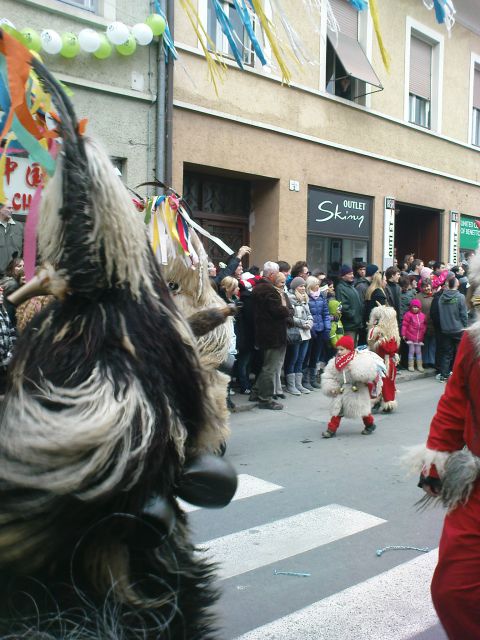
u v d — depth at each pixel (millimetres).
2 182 1804
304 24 12078
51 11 8562
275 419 7996
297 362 9555
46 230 1593
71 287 1576
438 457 2352
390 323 8539
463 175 17438
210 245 11859
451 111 16828
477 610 2143
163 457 1568
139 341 1585
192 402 1719
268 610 3357
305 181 12727
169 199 4656
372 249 14617
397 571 3824
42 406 1457
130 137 9594
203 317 2027
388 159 14727
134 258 1593
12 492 1452
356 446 6734
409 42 15070
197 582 1853
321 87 12852
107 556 1572
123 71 9406
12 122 1604
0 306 5270
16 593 1594
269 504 4941
